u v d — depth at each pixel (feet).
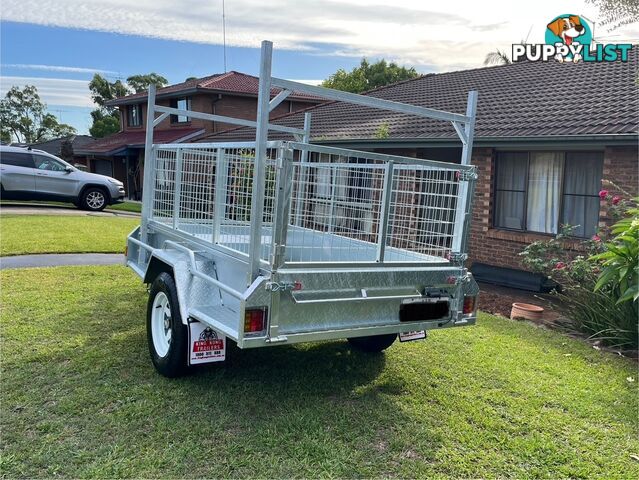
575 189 28.35
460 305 13.14
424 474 9.62
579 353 16.72
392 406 12.32
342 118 46.16
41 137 208.33
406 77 133.39
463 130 13.33
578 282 21.06
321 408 11.98
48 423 10.68
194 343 12.17
